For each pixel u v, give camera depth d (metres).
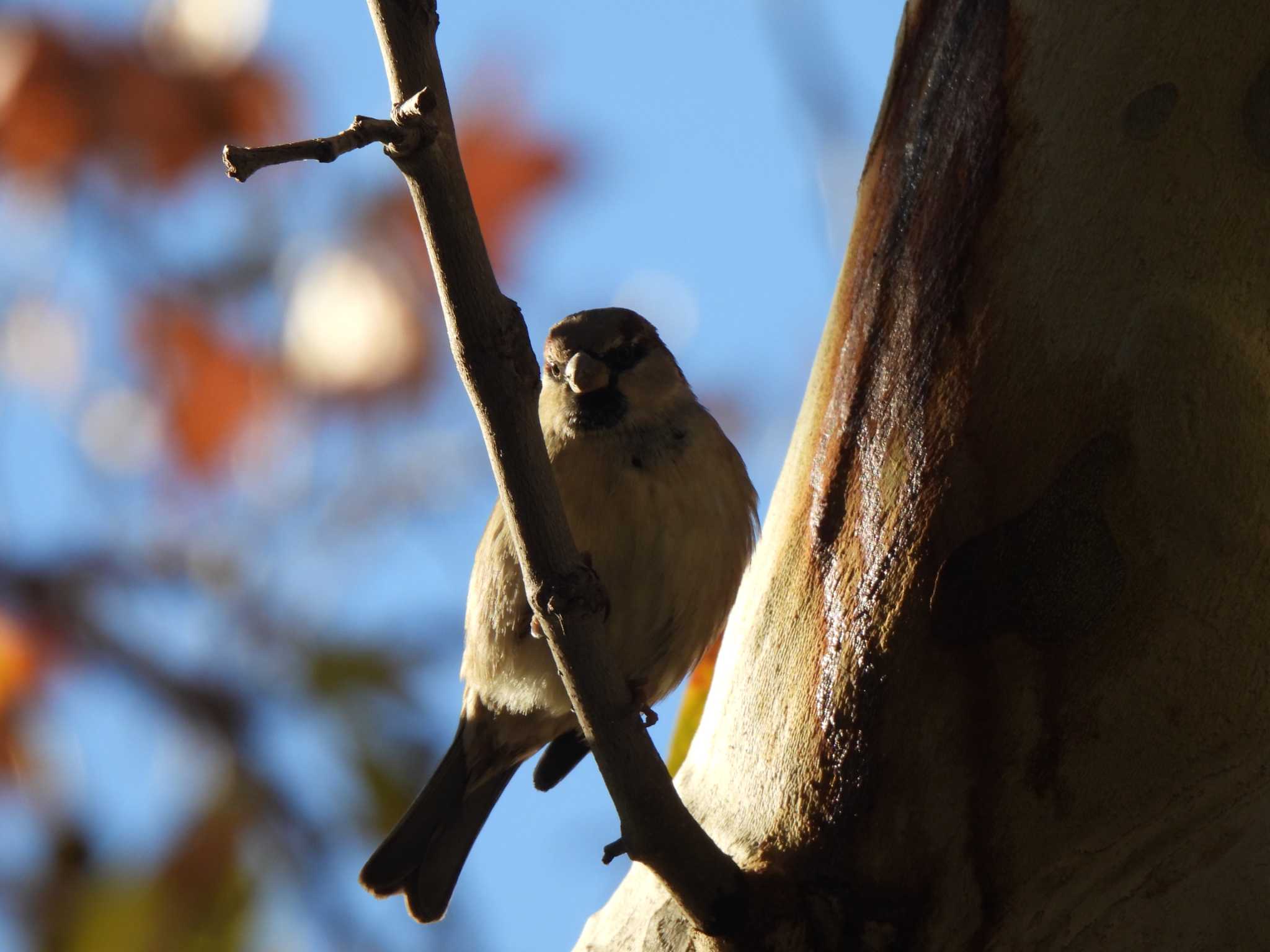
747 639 5.37
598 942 5.41
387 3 4.34
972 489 4.85
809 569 5.15
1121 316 4.81
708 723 5.66
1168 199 4.84
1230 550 4.67
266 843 7.01
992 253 4.97
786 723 5.04
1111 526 4.73
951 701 4.79
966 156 5.08
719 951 4.82
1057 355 4.84
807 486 5.28
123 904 6.88
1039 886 4.59
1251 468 4.70
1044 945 4.52
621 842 4.93
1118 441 4.75
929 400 4.97
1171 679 4.64
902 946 4.66
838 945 4.70
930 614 4.83
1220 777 4.57
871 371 5.16
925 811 4.75
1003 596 4.77
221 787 7.05
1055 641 4.72
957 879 4.68
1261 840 4.45
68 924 6.84
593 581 4.87
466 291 4.56
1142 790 4.61
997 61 5.09
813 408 5.41
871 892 4.73
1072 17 5.01
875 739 4.84
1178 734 4.62
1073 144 4.94
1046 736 4.69
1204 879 4.45
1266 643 4.64
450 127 4.42
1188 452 4.71
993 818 4.69
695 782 5.54
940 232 5.08
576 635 4.85
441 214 4.45
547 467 4.77
